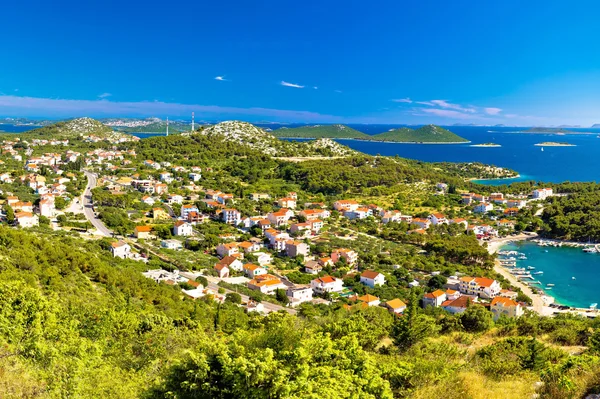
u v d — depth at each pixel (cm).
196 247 11144
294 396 1620
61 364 2403
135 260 9212
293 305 7969
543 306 8800
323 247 11725
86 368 2505
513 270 11300
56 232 10281
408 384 2181
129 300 5153
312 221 14088
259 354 1764
